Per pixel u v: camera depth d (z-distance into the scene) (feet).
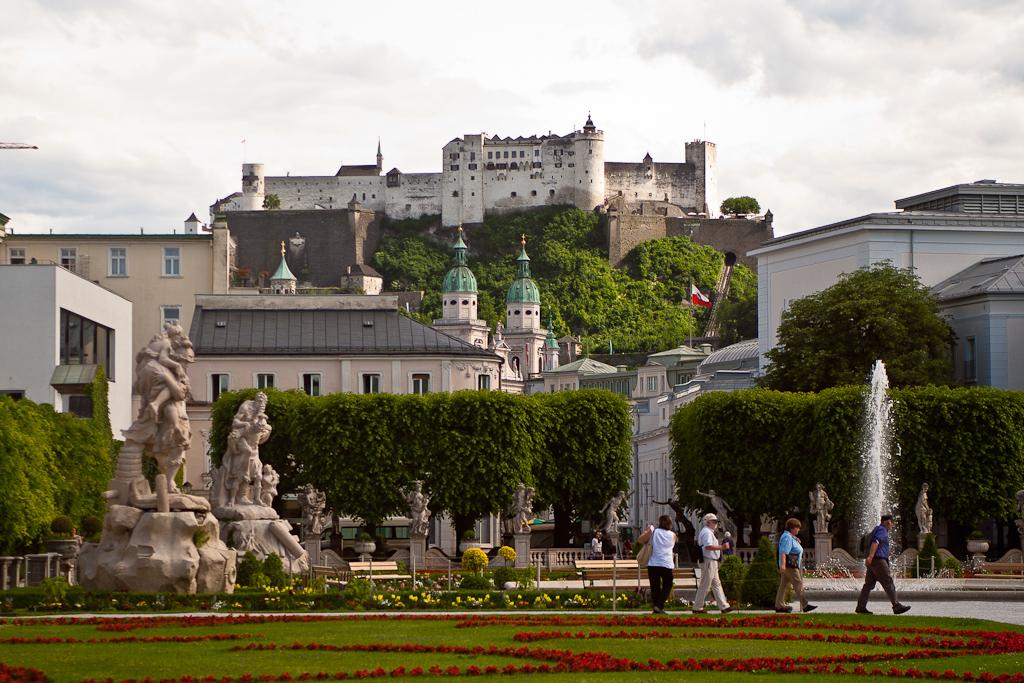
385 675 88.63
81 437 260.01
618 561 211.00
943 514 282.56
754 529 303.27
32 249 444.14
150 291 447.83
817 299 339.98
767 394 294.66
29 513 211.41
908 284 341.41
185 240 449.89
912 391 285.43
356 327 406.00
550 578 206.39
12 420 215.51
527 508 258.78
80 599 142.20
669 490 475.72
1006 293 348.38
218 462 318.86
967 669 92.68
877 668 92.48
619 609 148.77
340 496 300.20
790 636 110.42
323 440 301.63
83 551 153.07
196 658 97.09
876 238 382.83
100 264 446.19
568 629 118.52
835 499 280.31
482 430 302.86
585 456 318.65
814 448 285.23
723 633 113.80
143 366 152.46
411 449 302.25
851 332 327.67
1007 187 416.67
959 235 386.32
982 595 173.27
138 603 142.61
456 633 115.75
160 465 151.74
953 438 279.69
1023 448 282.36
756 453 291.17
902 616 131.13
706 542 132.05
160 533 148.77
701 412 296.51
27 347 295.89
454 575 193.06
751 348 560.61
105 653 99.96
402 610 149.28
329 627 122.01
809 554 259.19
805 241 409.90
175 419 151.53
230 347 393.50
